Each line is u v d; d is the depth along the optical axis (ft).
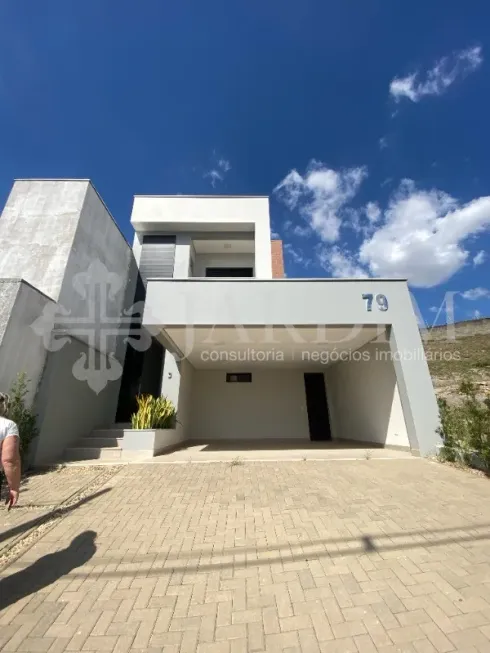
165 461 19.47
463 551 7.95
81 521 10.43
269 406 35.50
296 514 10.73
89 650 5.14
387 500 11.82
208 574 7.34
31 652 5.09
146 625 5.70
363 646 5.08
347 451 23.00
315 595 6.46
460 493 12.37
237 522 10.20
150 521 10.39
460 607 5.91
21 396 17.02
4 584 6.97
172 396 27.91
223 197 37.45
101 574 7.37
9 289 17.13
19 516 10.85
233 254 39.91
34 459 18.02
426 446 19.63
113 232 28.71
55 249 21.98
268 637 5.35
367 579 6.93
